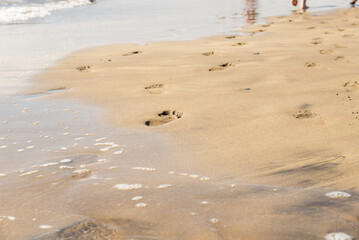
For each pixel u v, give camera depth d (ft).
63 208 6.03
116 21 31.37
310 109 10.78
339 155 7.91
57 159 8.18
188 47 20.38
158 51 19.66
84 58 18.80
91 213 5.83
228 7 37.29
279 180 6.97
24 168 7.75
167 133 9.62
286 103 11.34
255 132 9.43
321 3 36.55
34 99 12.85
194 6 39.19
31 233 5.32
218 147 8.66
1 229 5.46
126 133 9.72
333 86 12.70
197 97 12.37
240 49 19.20
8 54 20.22
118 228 5.37
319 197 6.19
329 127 9.45
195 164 7.82
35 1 43.19
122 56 18.95
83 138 9.44
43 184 6.95
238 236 5.09
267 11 33.32
